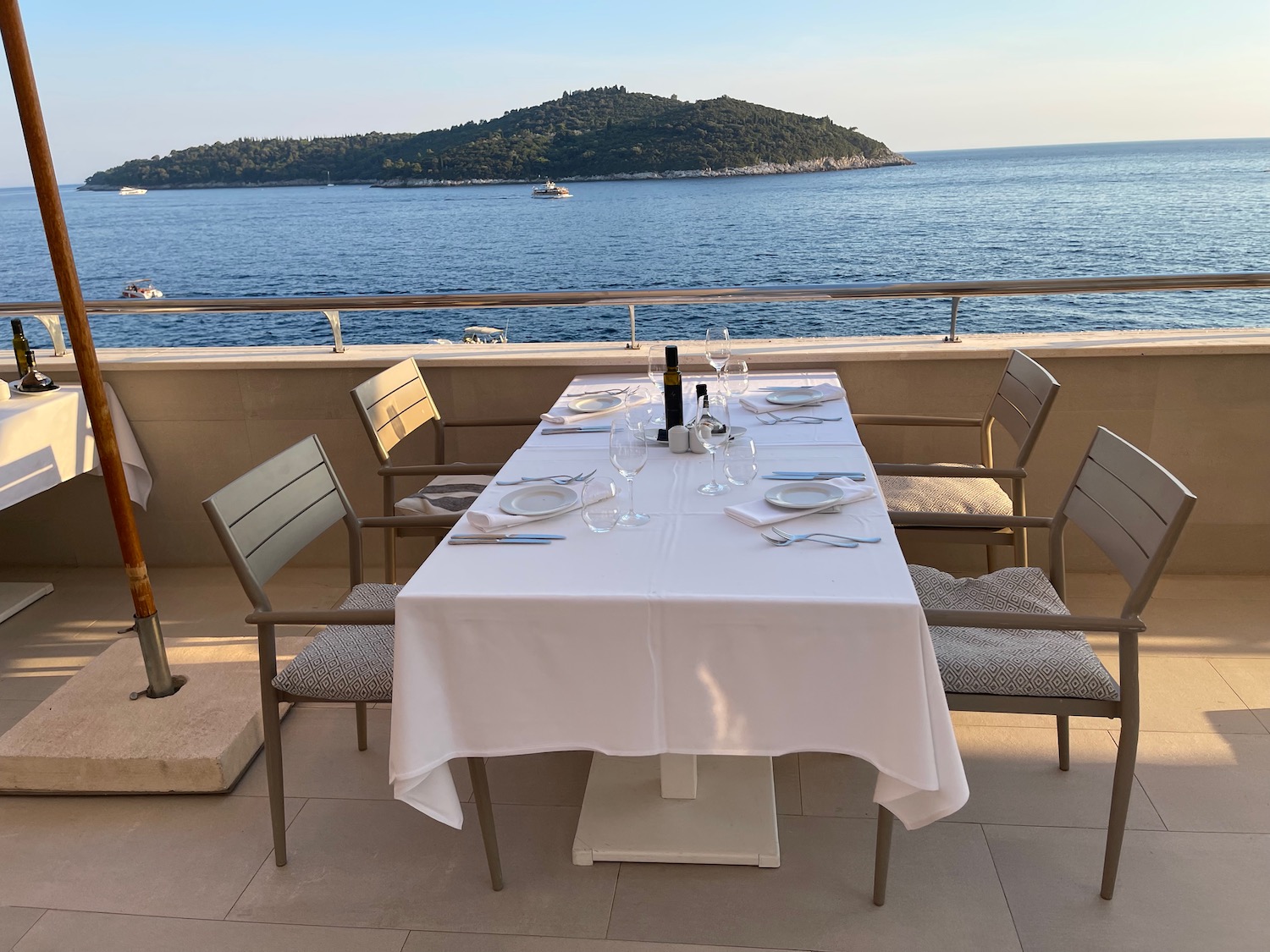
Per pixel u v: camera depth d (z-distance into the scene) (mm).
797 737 1422
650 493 1894
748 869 1749
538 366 3105
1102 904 1631
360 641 1869
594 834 1807
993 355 2930
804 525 1669
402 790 1463
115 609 3115
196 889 1771
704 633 1381
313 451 2047
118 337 30812
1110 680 1596
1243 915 1594
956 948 1543
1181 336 2951
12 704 2525
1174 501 1496
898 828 1849
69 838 1945
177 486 3352
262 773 2152
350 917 1676
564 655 1423
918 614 1328
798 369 3014
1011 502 2555
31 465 2811
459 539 1652
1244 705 2246
